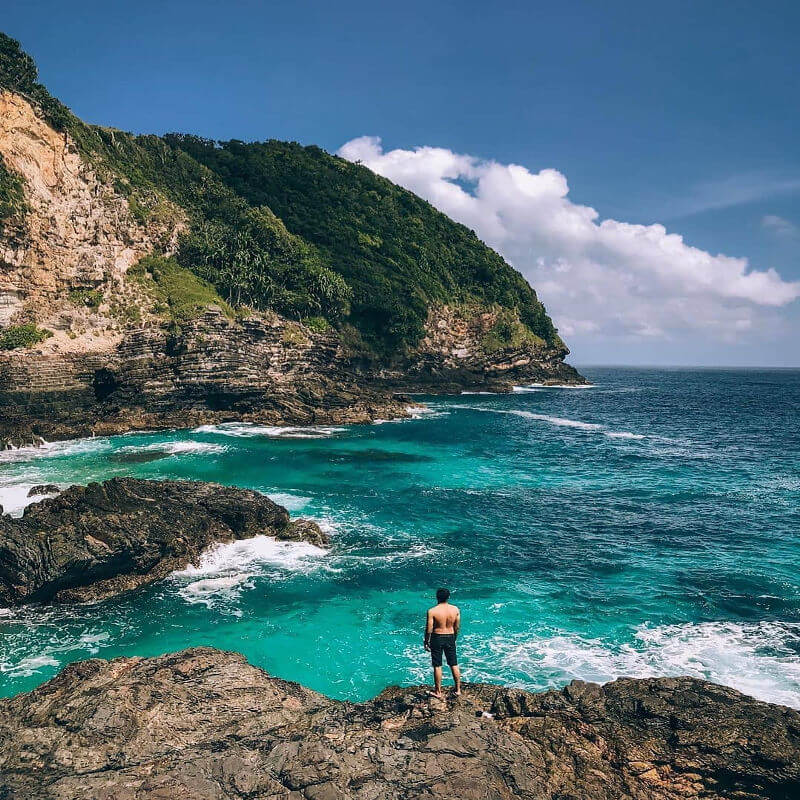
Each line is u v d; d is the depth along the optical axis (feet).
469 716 33.12
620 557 77.87
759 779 30.40
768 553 79.20
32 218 188.44
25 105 202.28
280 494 108.27
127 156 287.48
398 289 362.94
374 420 216.33
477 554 78.69
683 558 77.41
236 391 207.31
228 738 32.04
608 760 31.60
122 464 132.36
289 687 39.24
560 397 358.64
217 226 292.61
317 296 313.73
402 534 86.53
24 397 176.24
